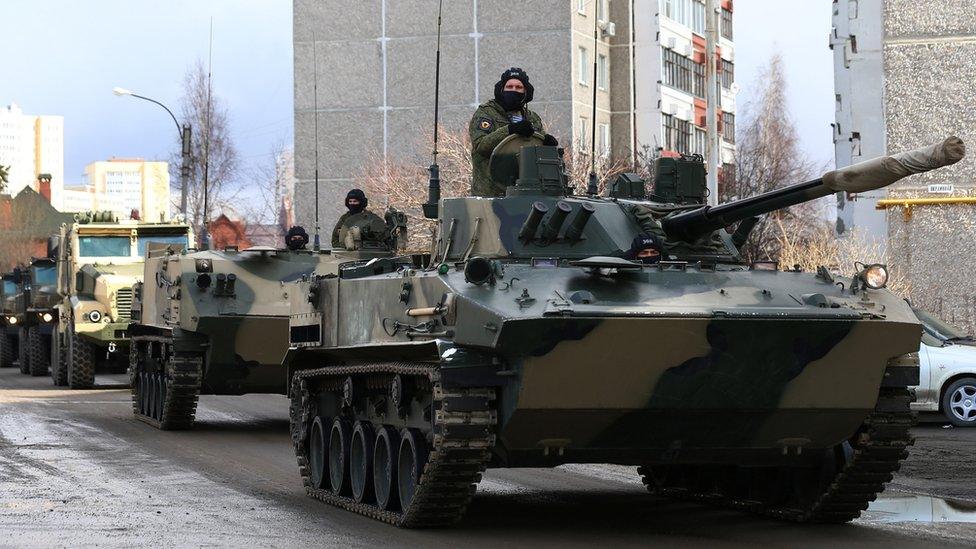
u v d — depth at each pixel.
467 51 52.56
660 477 14.82
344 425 14.22
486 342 11.12
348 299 13.96
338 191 54.06
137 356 24.08
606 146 51.81
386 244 22.67
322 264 21.61
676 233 13.26
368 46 53.78
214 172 59.94
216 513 13.23
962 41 29.62
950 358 22.11
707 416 11.80
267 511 13.45
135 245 32.06
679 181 14.49
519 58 51.81
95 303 30.70
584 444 11.94
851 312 11.59
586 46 52.47
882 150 30.00
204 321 20.81
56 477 15.87
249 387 21.97
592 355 11.16
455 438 11.46
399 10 53.50
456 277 11.85
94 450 18.77
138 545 11.37
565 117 50.97
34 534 11.88
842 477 12.36
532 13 51.59
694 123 58.06
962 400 22.05
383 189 41.66
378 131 53.75
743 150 47.47
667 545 11.55
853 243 27.75
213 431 21.83
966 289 29.27
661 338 11.15
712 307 11.40
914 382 12.10
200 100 59.03
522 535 12.06
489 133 14.13
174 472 16.47
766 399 11.72
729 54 62.53
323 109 54.16
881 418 12.20
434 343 11.73
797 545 11.54
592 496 14.80
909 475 16.11
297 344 15.64
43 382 34.38
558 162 13.61
